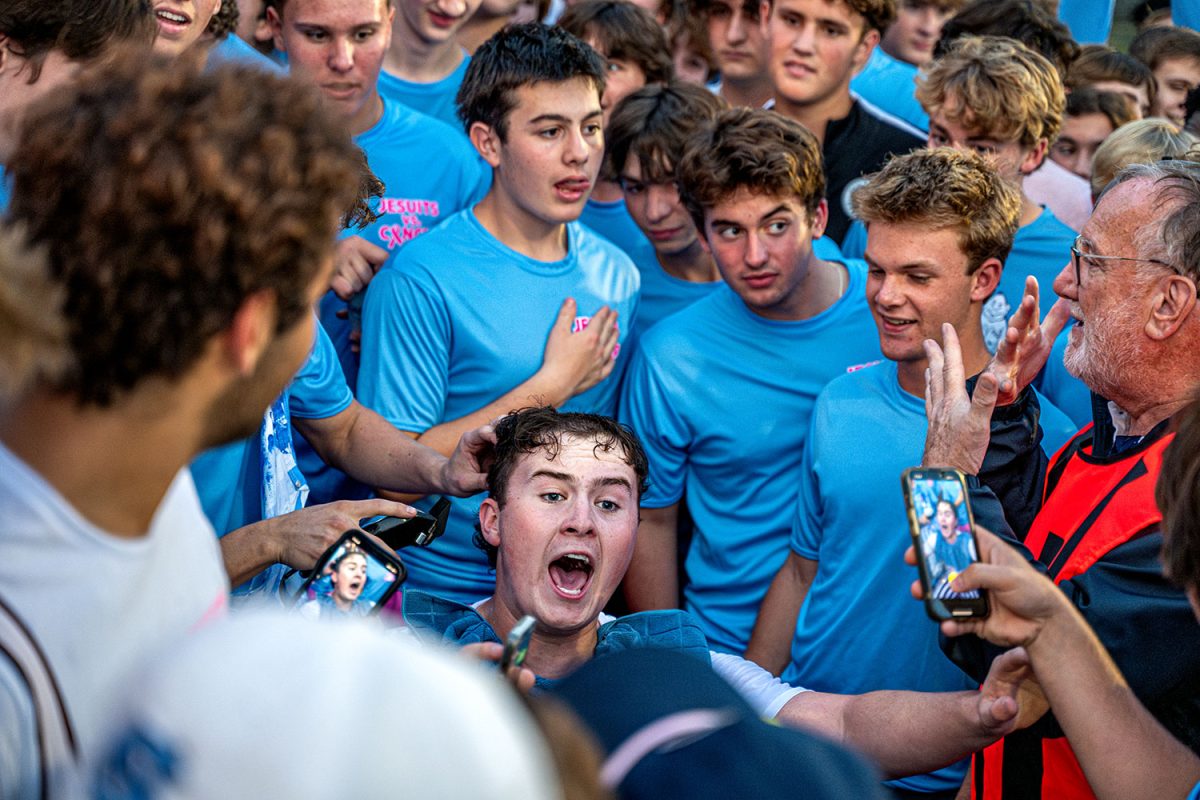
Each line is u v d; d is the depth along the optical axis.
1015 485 2.66
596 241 3.70
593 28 4.36
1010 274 3.73
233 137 1.14
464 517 3.28
